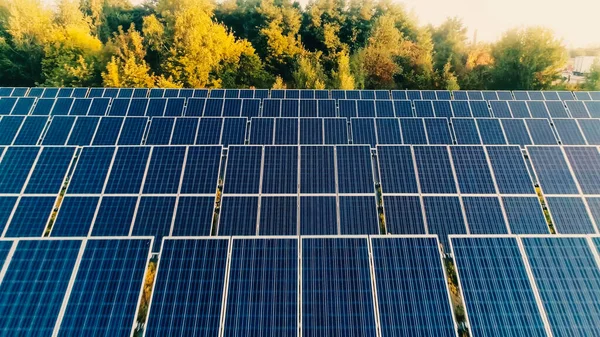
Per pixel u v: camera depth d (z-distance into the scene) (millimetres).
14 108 32469
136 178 21672
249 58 64750
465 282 14188
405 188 21094
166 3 75188
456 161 22203
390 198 20250
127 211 19781
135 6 86500
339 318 13406
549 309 13391
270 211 19859
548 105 33281
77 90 36562
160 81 55219
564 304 13469
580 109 32875
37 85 59625
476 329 13109
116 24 81188
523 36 56969
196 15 61031
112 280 14352
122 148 22984
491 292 13898
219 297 13914
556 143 26500
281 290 14062
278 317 13438
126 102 33062
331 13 76500
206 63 59188
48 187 21578
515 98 37812
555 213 19250
